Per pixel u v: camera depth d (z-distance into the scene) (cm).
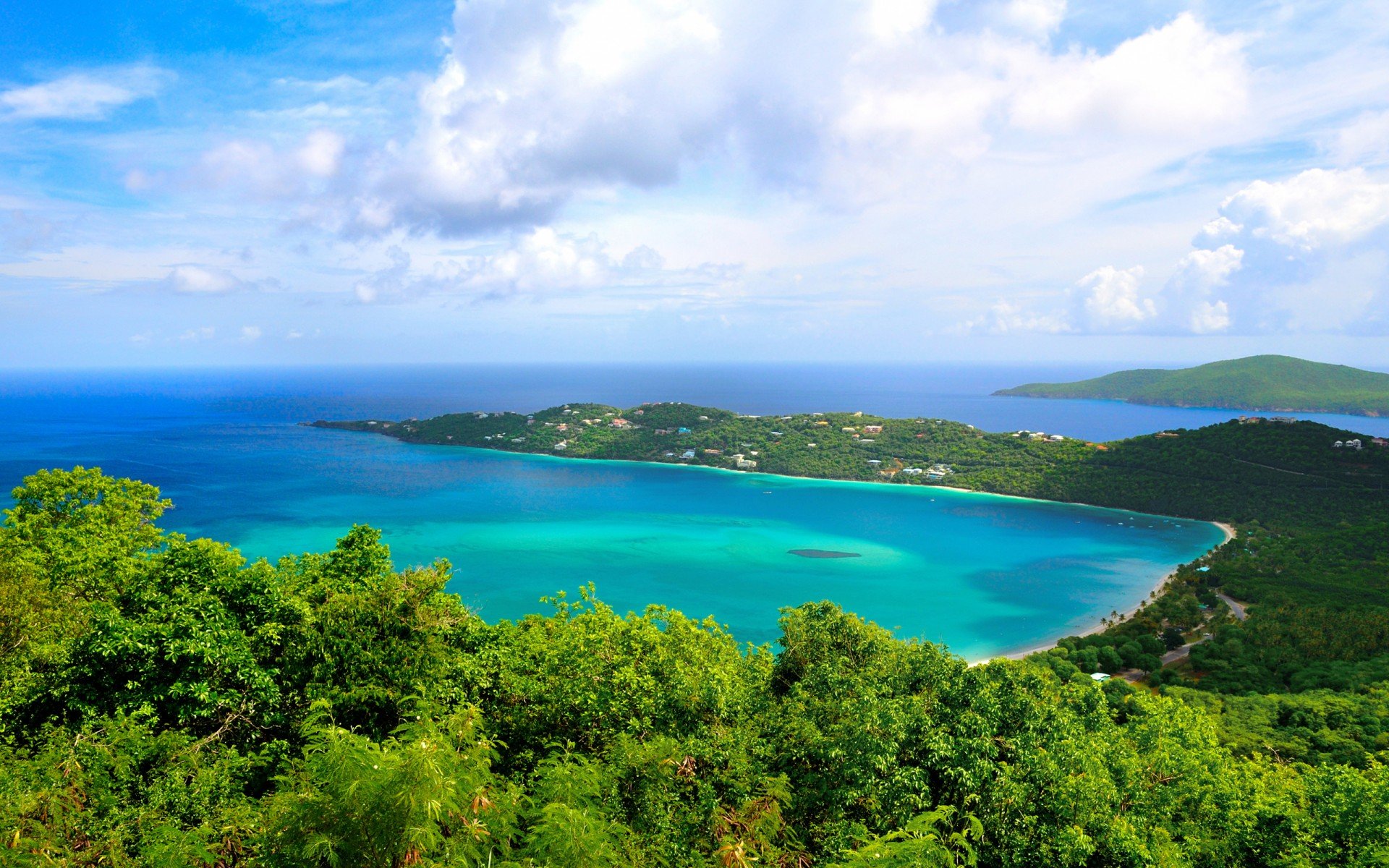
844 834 1586
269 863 1023
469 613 2506
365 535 2788
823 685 2262
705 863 1468
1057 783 1753
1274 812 2194
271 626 2038
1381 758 3941
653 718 2025
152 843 1248
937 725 1880
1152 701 2702
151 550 4572
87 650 1823
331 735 1111
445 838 1070
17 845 1160
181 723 1778
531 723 2111
